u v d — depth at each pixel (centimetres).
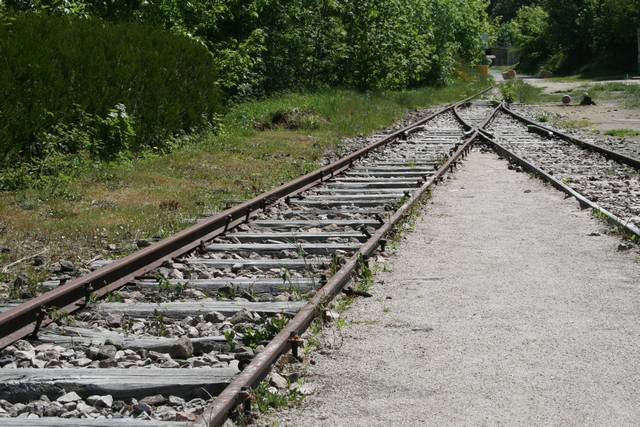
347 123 2603
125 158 1560
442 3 5862
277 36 3609
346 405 466
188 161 1648
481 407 458
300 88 3700
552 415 444
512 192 1284
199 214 1098
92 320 638
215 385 484
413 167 1569
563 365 521
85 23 1655
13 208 1123
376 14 4181
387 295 700
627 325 602
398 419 445
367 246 816
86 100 1520
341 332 600
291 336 545
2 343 563
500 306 658
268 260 827
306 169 1591
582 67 10006
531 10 13100
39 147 1391
